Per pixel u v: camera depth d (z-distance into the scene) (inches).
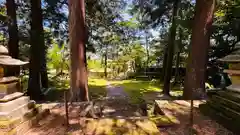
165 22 367.9
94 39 410.9
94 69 727.1
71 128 109.7
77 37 210.5
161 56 597.9
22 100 108.1
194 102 171.3
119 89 423.2
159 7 327.0
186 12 301.0
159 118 123.0
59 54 546.6
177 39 363.3
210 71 317.7
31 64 307.0
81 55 212.4
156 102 173.2
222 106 117.5
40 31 317.7
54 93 355.9
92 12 330.0
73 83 211.3
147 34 644.7
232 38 278.5
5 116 91.4
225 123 109.9
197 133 101.3
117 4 367.9
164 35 439.8
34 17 307.9
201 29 199.2
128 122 114.6
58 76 560.4
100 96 335.0
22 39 334.6
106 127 106.7
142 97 315.0
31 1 306.3
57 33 375.9
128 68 737.6
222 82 291.6
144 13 350.6
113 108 227.1
